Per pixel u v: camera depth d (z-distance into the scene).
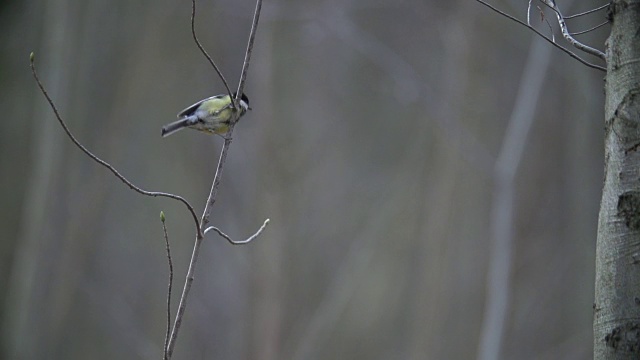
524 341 17.41
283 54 20.03
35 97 16.23
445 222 18.72
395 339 18.56
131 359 18.03
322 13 19.58
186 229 19.20
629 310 3.22
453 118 18.62
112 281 18.39
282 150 19.53
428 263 18.72
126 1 18.31
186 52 19.66
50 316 16.91
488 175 18.50
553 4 4.26
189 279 4.00
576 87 18.20
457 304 18.25
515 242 17.64
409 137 19.77
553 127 18.23
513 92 18.67
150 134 19.23
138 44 18.72
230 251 18.86
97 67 17.89
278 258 18.67
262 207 19.02
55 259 17.03
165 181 19.28
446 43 19.45
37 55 16.30
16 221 16.33
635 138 3.30
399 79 19.03
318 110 20.08
